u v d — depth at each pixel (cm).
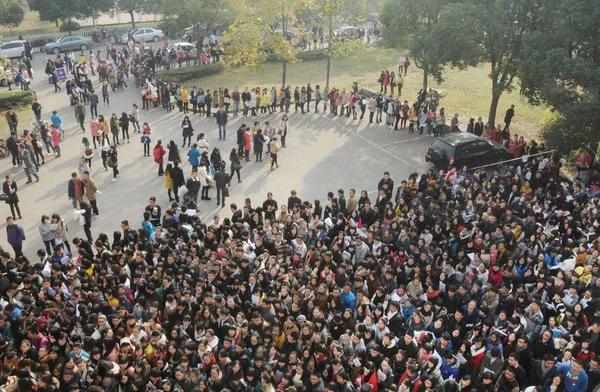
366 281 1347
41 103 3092
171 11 3706
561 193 1888
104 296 1218
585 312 1241
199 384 959
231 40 3338
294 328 1084
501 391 1020
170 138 2642
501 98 3334
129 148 2519
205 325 1134
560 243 1545
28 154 2119
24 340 1051
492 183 1927
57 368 1014
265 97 2952
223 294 1256
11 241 1605
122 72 3391
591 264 1420
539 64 2150
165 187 2122
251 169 2359
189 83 3562
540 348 1145
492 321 1190
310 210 1697
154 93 3023
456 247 1514
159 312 1228
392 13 3005
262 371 988
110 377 969
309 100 3036
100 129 2467
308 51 4056
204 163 2100
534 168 2123
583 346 1070
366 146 2645
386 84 3278
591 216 1688
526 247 1515
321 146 2627
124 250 1440
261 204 2067
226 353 1012
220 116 2605
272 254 1466
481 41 2508
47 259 1413
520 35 2431
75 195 1892
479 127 2606
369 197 2158
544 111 3141
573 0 2077
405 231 1506
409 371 972
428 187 1917
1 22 4628
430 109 2809
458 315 1170
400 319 1183
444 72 3784
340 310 1216
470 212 1744
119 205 2025
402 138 2753
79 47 4362
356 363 1014
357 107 3195
